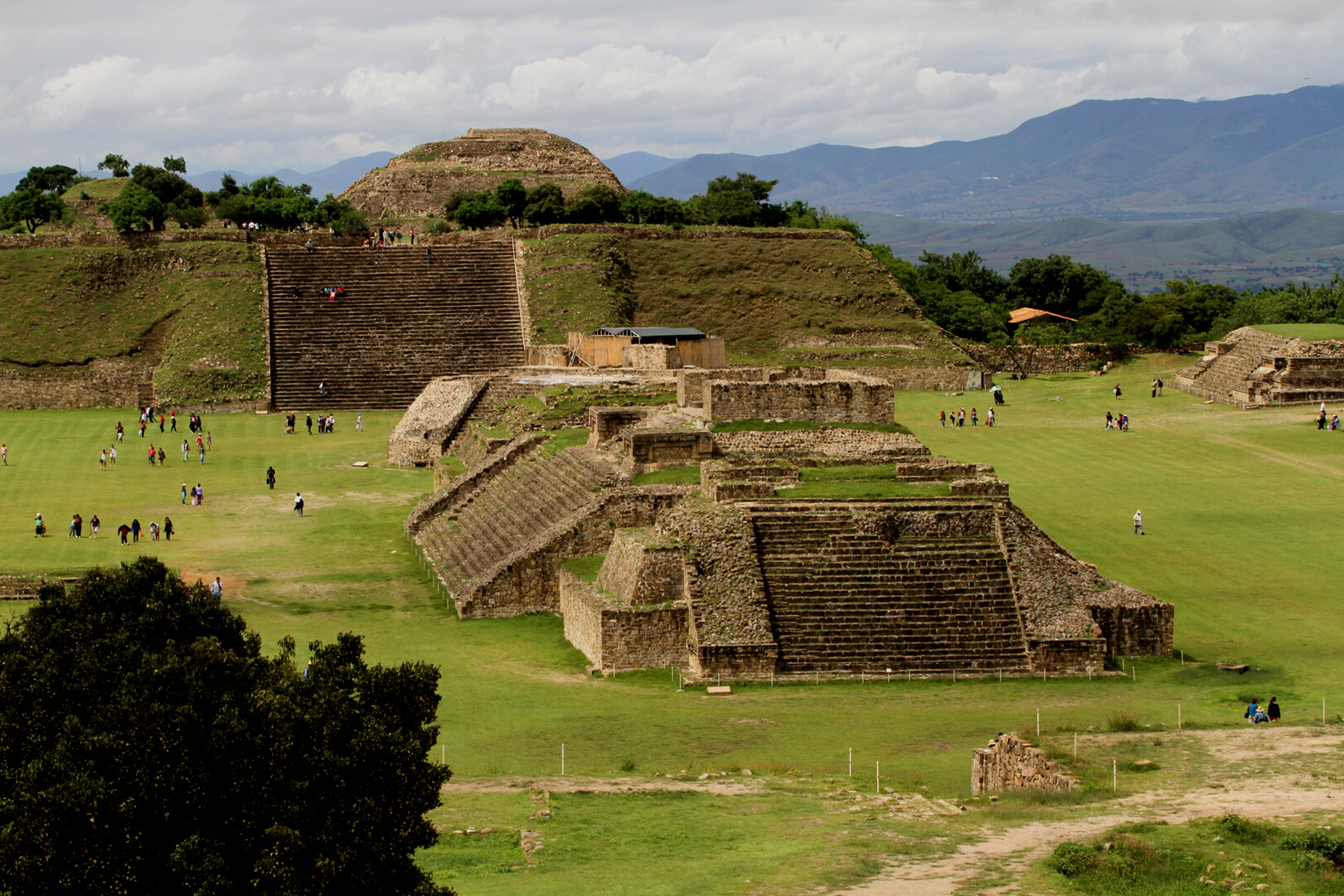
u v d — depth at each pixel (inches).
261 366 5083.7
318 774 1170.0
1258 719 1847.9
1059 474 3678.6
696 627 2142.0
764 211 7706.7
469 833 1434.5
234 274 5679.1
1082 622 2182.6
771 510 2322.8
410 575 2817.4
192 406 4877.0
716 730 1871.3
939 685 2095.2
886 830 1430.9
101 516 3299.7
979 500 2367.1
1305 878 1226.6
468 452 3678.6
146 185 7529.5
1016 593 2222.0
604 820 1482.5
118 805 1101.1
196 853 1098.7
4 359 5118.1
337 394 5029.5
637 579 2206.0
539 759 1747.0
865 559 2253.9
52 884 1076.5
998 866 1288.1
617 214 6830.7
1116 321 7155.5
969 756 1753.2
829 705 1995.6
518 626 2463.1
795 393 2906.0
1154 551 2861.7
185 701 1179.9
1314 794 1485.0
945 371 5516.7
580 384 3828.7
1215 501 3324.3
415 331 5423.2
